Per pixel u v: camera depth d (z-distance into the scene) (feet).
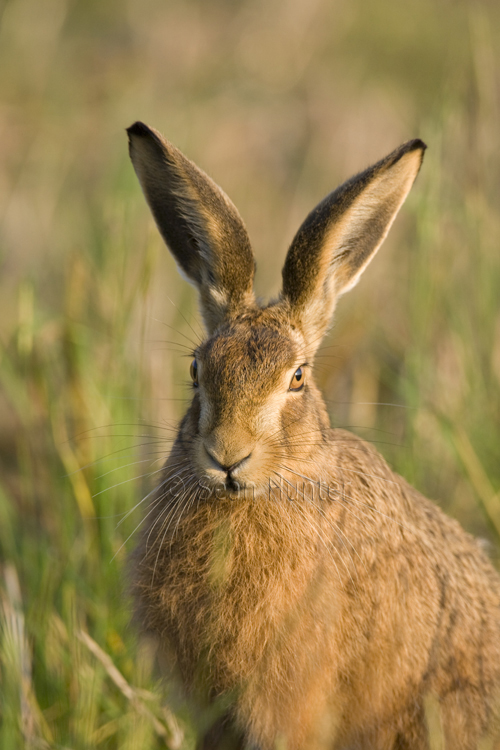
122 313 42.01
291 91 79.46
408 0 91.45
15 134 71.97
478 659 33.47
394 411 48.91
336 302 35.37
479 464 40.88
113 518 38.17
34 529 41.32
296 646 30.07
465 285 46.75
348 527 31.09
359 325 51.57
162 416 43.09
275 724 31.14
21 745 30.58
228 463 29.09
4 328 49.70
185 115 72.18
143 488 38.50
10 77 76.43
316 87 79.46
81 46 84.53
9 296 54.90
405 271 54.49
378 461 33.53
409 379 43.78
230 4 90.99
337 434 34.06
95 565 38.14
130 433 40.45
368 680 31.55
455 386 45.93
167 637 31.45
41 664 34.37
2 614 34.06
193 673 31.27
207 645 30.53
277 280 57.82
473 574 34.32
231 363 30.01
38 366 42.78
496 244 47.01
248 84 79.25
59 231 60.29
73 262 47.06
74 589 36.37
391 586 31.55
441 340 48.39
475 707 33.40
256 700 30.81
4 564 40.63
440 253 45.52
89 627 36.86
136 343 45.50
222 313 33.81
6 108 73.87
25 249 60.34
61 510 40.70
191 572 30.68
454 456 41.70
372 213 34.73
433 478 44.06
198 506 30.91
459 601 33.27
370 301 53.72
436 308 46.06
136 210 51.47
